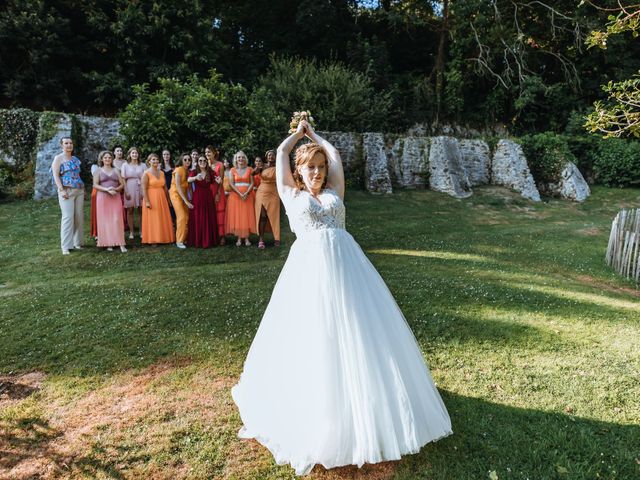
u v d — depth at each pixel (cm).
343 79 1925
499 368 391
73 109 1817
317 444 251
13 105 1677
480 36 2233
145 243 916
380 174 1705
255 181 942
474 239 1084
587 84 2336
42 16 1650
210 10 2239
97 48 1762
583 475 258
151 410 333
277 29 2525
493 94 2353
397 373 260
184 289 623
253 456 280
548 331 475
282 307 285
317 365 257
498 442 288
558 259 895
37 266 764
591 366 394
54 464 279
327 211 289
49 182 1276
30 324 504
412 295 592
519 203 1712
